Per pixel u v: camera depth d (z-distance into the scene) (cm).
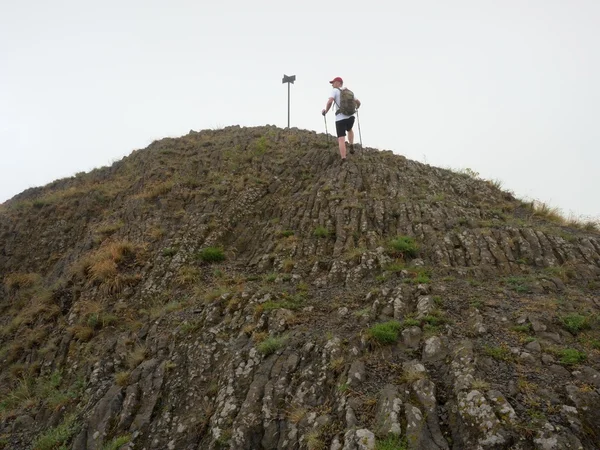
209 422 586
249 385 614
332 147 1520
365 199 1147
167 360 729
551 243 905
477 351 568
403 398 511
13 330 1016
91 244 1243
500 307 676
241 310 789
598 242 911
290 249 995
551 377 515
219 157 1597
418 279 778
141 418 632
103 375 755
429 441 460
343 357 603
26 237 1526
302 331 689
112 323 903
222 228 1150
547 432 435
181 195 1347
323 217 1093
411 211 1073
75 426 661
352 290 807
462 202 1192
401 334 627
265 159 1531
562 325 619
